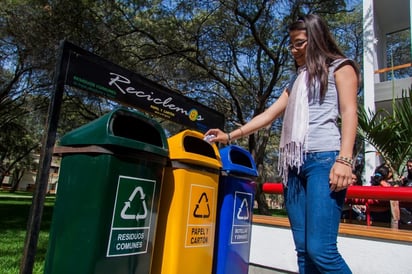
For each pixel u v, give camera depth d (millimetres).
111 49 9672
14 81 12414
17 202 13734
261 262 2842
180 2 10469
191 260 1856
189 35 10883
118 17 9898
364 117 3633
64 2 8789
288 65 11727
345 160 1522
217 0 10477
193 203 1880
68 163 1629
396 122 3486
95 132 1563
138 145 1601
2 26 9961
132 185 1602
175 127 11484
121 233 1562
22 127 19141
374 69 8109
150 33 10555
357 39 12484
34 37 9320
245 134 2131
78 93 10672
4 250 4008
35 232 1594
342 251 2475
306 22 1794
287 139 1761
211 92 12609
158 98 2312
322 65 1697
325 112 1672
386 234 2305
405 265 2213
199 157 1904
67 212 1572
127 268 1585
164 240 1817
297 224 1740
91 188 1530
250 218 2299
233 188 2162
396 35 11070
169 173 1868
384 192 2379
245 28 11211
